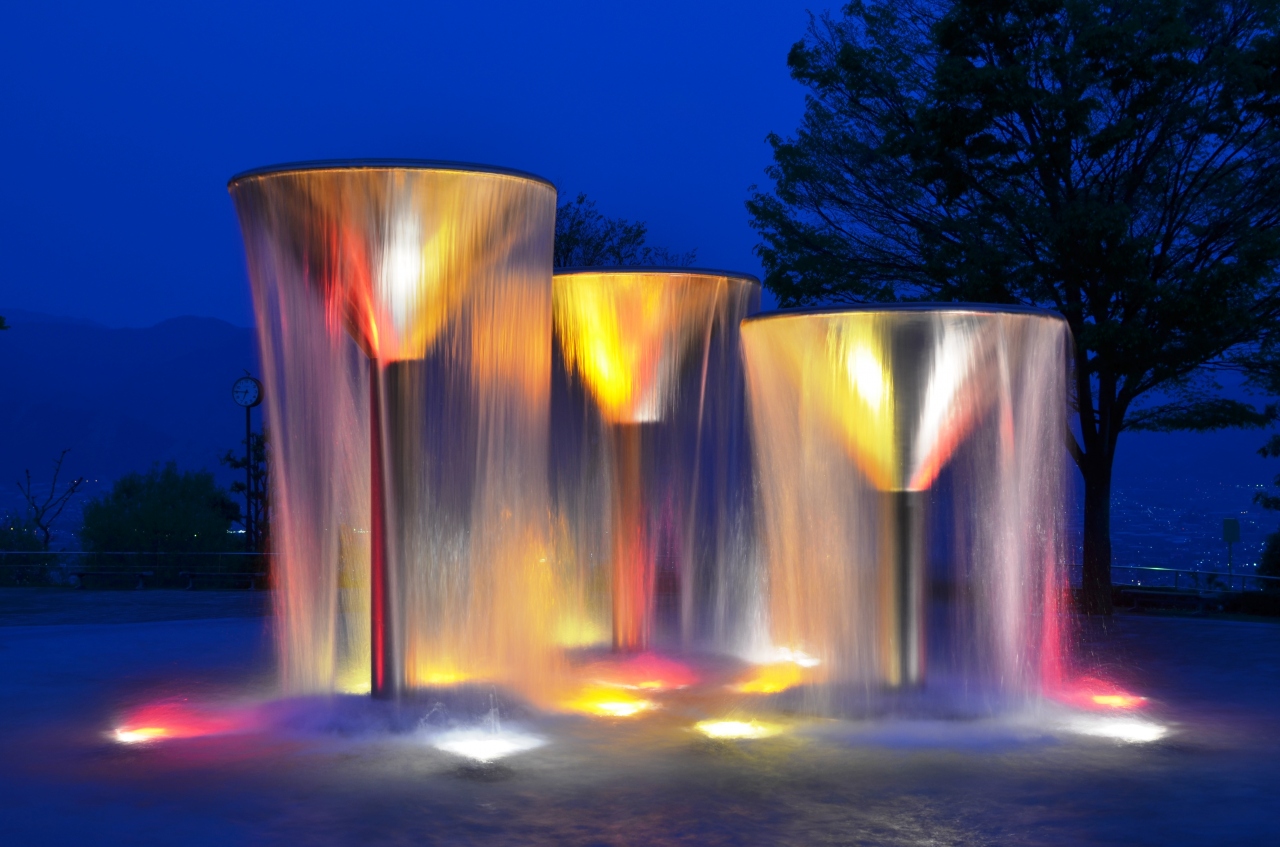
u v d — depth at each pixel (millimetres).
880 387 9023
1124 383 18375
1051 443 9844
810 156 20281
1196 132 17516
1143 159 18156
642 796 6879
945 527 10156
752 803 6754
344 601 15719
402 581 8961
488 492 9242
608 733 8500
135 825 6301
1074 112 16828
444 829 6246
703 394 12211
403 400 8805
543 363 9359
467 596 9289
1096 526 18375
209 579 29422
